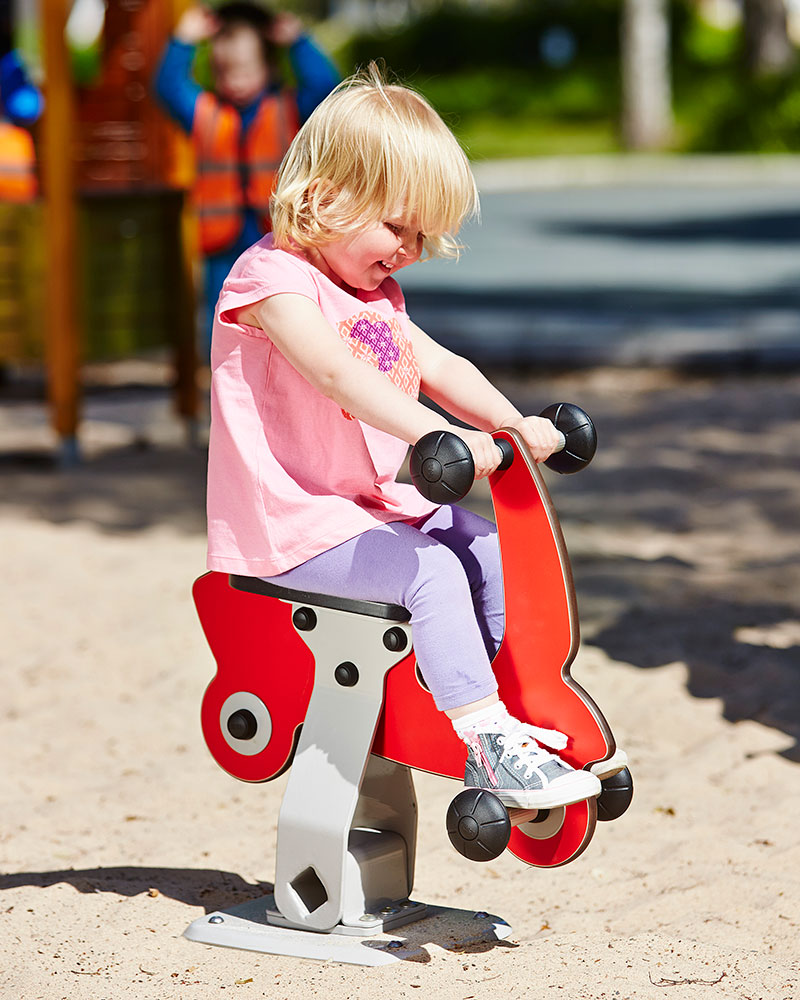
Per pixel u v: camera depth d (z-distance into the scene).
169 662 5.96
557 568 3.14
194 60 9.08
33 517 8.42
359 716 3.34
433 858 4.17
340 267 3.30
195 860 4.11
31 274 9.64
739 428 10.62
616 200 29.00
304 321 3.18
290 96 9.07
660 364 12.89
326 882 3.37
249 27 8.88
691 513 8.31
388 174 3.14
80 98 10.52
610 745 3.11
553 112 44.38
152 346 10.37
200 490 9.20
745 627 6.21
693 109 41.69
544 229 23.97
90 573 7.23
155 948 3.43
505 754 3.07
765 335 13.11
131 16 10.34
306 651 3.45
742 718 5.23
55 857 4.11
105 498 8.95
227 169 8.98
